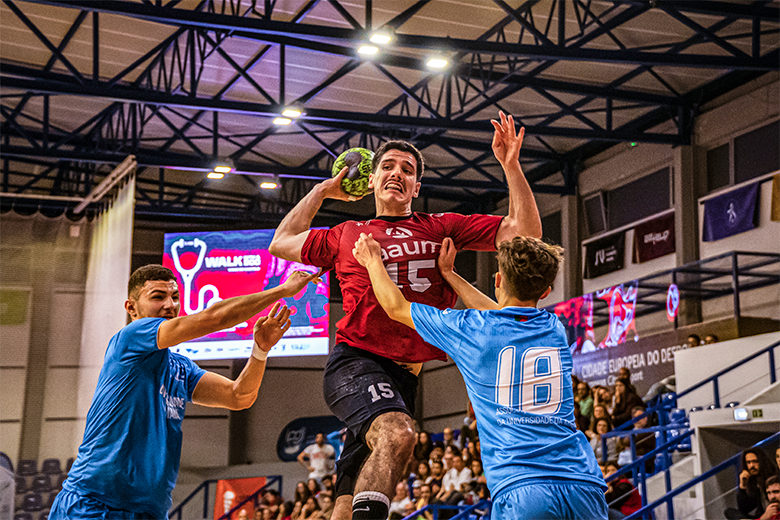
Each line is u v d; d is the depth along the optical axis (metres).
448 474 12.98
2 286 9.96
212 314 3.14
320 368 22.95
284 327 3.64
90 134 18.88
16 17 13.98
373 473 3.05
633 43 14.30
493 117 17.66
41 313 9.91
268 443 22.09
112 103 17.20
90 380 9.70
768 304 14.02
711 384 11.77
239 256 19.73
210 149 19.94
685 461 9.63
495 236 3.61
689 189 16.23
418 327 3.21
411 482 15.02
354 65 15.05
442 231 3.58
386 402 3.28
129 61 15.55
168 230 20.12
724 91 15.82
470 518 11.41
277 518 17.66
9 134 18.48
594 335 16.48
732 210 15.21
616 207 18.47
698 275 15.27
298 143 19.39
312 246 3.66
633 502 9.23
